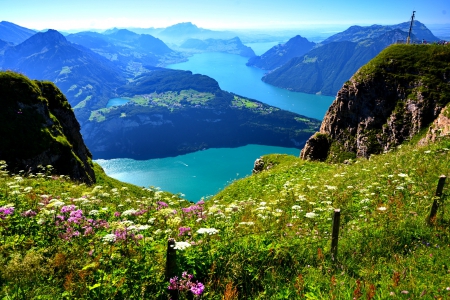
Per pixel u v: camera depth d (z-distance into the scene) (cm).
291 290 748
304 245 938
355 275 797
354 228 1070
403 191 1408
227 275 799
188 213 1300
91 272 777
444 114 4466
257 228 1132
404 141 5759
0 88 4425
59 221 1095
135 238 907
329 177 2452
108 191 1991
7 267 784
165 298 715
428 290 693
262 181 3619
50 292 726
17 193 1389
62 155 4719
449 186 1352
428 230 998
